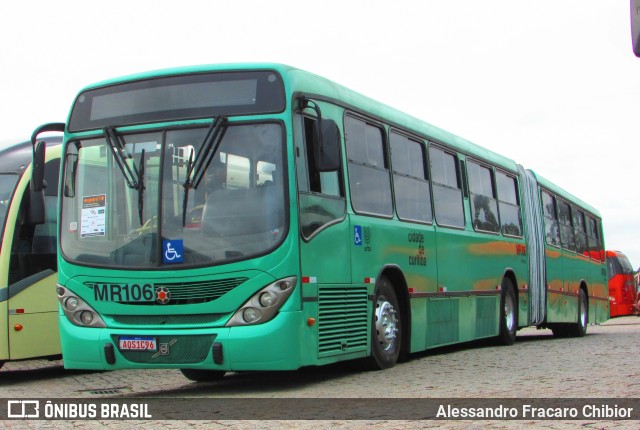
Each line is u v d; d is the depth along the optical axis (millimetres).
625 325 38625
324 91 11055
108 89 10711
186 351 9750
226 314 9711
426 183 14273
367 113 12289
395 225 12695
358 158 11812
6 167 13398
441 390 9773
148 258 9992
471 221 16328
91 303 10242
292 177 9844
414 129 14047
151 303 9945
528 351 15977
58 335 13578
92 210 10445
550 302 21938
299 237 9828
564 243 24062
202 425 7871
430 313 13836
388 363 12281
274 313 9609
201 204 9945
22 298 13094
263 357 9523
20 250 13180
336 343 10625
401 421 7684
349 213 11258
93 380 13344
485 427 7312
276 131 9953
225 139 10055
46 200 13656
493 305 17250
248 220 9797
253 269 9656
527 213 20391
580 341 20047
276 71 10133
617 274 48031
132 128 10414
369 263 11695
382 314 12094
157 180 10172
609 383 10125
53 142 14180
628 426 7238
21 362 17609
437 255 14328
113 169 10406
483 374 11477
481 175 17375
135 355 9969
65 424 8352
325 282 10398
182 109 10266
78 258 10375
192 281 9781
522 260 19500
